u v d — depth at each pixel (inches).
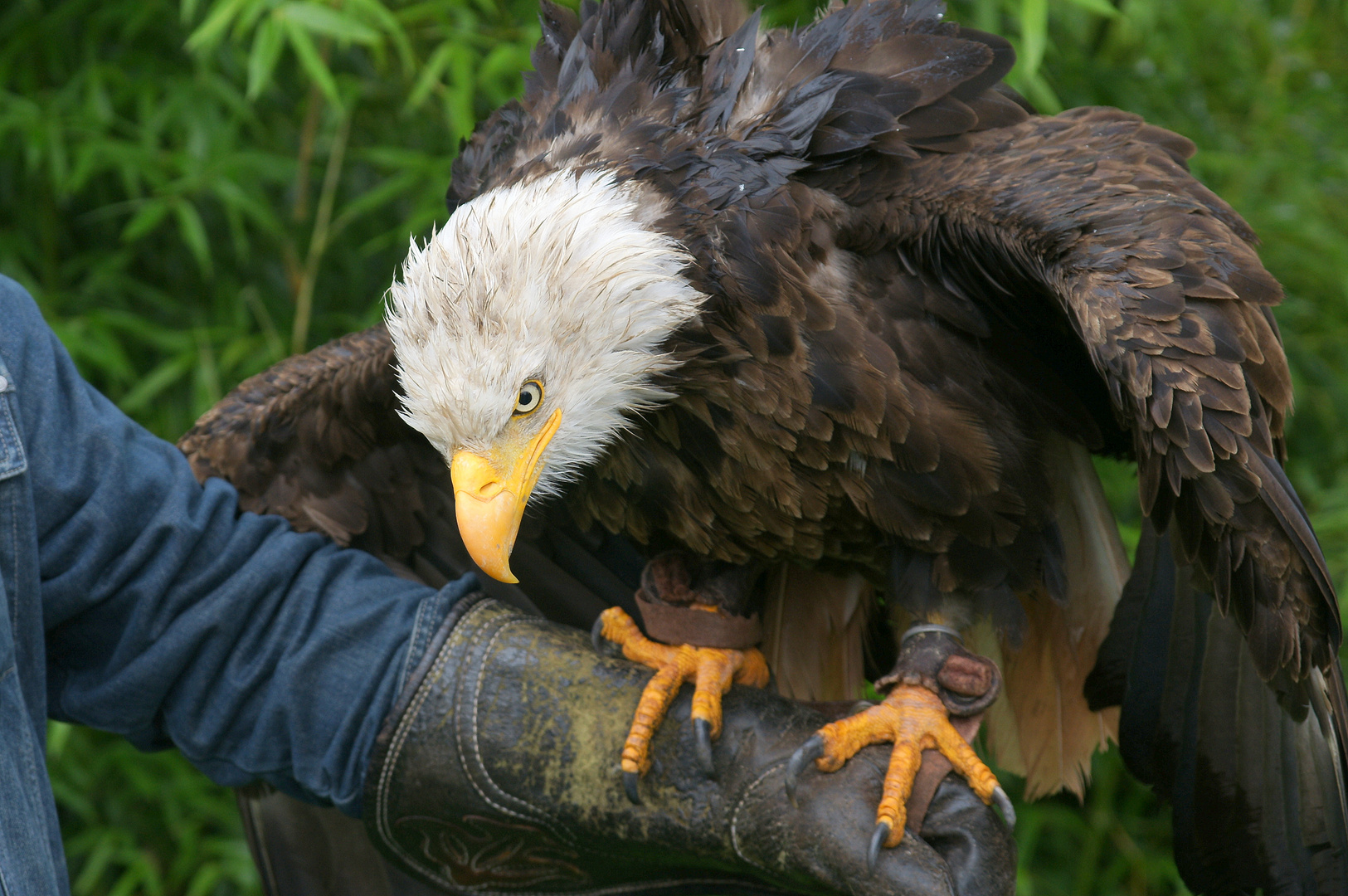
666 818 73.9
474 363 72.5
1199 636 82.8
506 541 72.7
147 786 153.0
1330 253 160.6
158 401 162.9
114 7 150.0
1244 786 80.6
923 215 75.8
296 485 92.3
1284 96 174.2
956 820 72.4
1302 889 78.9
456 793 74.9
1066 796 101.7
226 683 75.7
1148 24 150.1
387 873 91.7
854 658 96.5
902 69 80.0
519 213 74.5
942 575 79.1
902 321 76.9
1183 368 67.3
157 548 74.7
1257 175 163.2
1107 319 69.1
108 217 164.2
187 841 153.7
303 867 93.0
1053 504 81.4
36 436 71.1
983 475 76.7
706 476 80.4
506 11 153.6
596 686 76.1
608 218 74.3
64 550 71.6
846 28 82.3
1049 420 81.4
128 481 74.5
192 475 79.5
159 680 74.4
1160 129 82.1
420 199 153.5
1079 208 73.4
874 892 69.4
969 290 77.4
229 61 155.2
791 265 74.5
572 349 73.6
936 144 79.0
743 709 76.4
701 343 75.7
